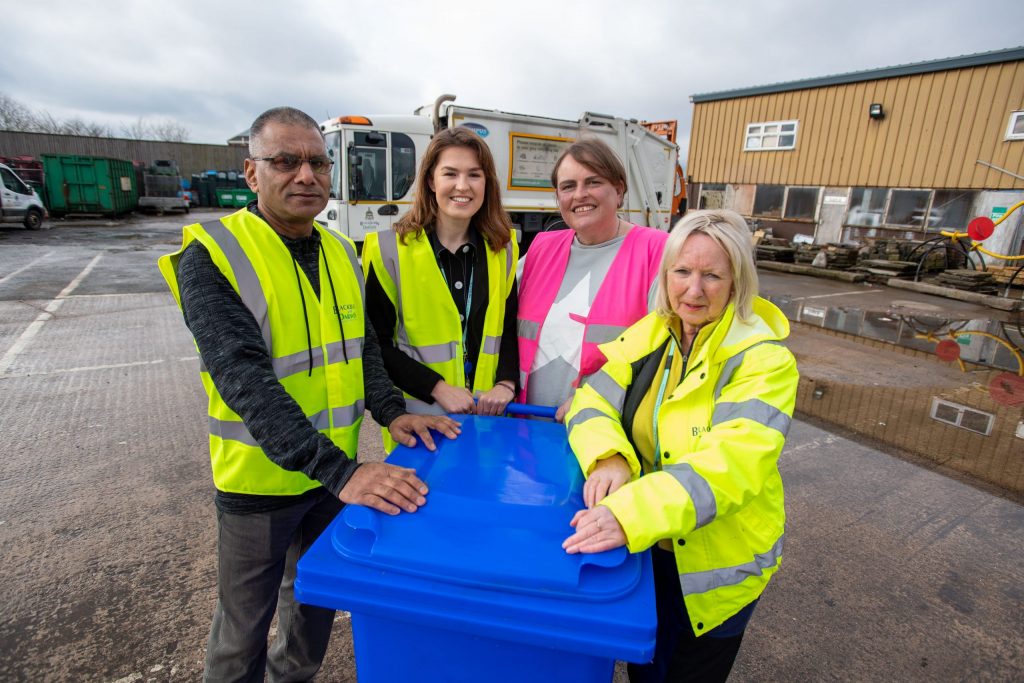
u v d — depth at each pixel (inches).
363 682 46.9
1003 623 93.8
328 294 61.0
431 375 72.4
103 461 139.9
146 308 296.2
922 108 509.0
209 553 107.0
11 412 166.1
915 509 126.8
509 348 80.0
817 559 109.0
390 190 365.1
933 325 310.8
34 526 113.4
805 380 212.4
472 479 50.9
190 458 142.4
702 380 50.1
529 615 38.9
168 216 960.3
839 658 86.0
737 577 51.3
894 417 178.9
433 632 43.3
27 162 869.8
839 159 569.0
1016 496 132.9
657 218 496.4
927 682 82.3
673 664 57.0
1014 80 457.4
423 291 73.7
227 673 61.5
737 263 48.6
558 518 45.7
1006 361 242.1
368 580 40.8
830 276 489.7
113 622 89.7
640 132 462.9
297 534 67.0
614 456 50.8
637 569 42.1
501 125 385.1
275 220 58.6
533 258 82.8
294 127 55.2
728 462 44.2
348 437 63.4
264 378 50.3
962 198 494.9
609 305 73.1
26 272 392.8
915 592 100.5
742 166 651.5
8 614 90.5
